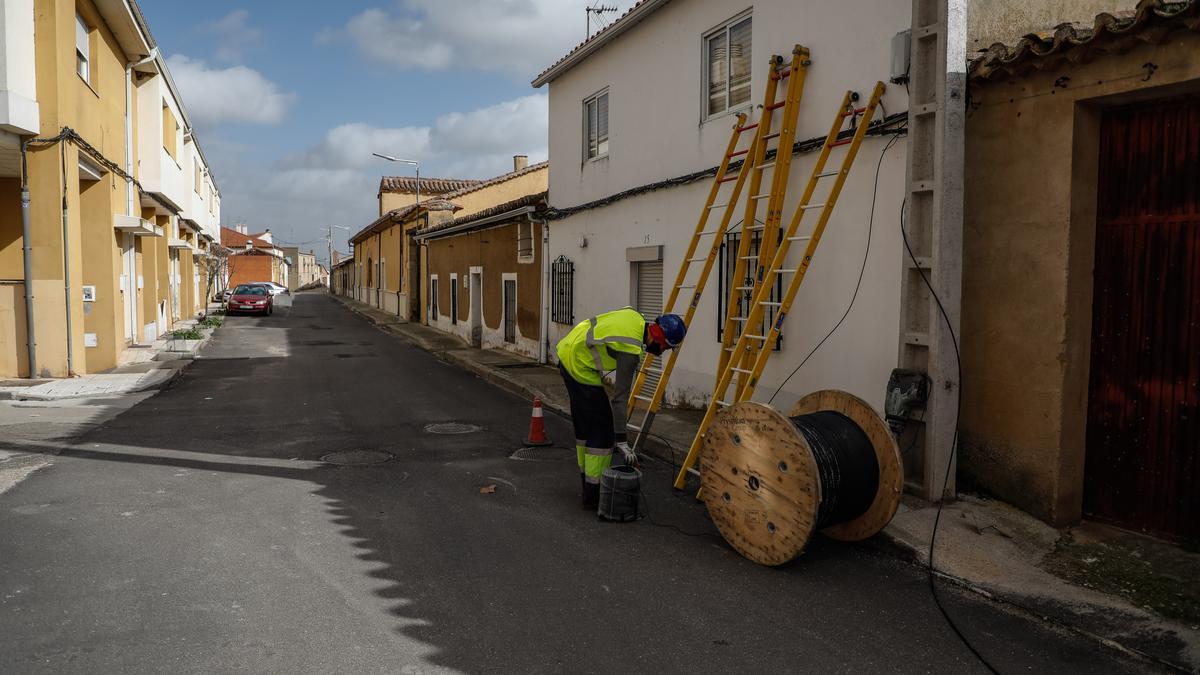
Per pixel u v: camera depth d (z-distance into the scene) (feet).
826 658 12.86
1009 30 20.92
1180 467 17.06
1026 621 14.32
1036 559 16.88
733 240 30.66
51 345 42.63
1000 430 19.60
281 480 23.71
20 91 38.78
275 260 254.06
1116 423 18.17
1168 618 14.03
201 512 20.25
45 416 33.35
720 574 16.53
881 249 23.30
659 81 36.70
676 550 17.98
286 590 15.28
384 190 141.08
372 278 149.89
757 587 15.84
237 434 30.53
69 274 42.75
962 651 13.16
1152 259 17.39
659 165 36.86
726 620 14.26
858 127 22.86
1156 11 15.60
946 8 19.20
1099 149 18.25
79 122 44.47
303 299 187.01
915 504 19.75
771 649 13.15
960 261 19.72
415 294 103.96
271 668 12.17
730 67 31.83
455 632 13.58
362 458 26.84
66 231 42.27
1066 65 17.74
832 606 14.93
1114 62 16.87
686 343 34.60
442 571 16.46
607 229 42.09
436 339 76.07
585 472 21.06
